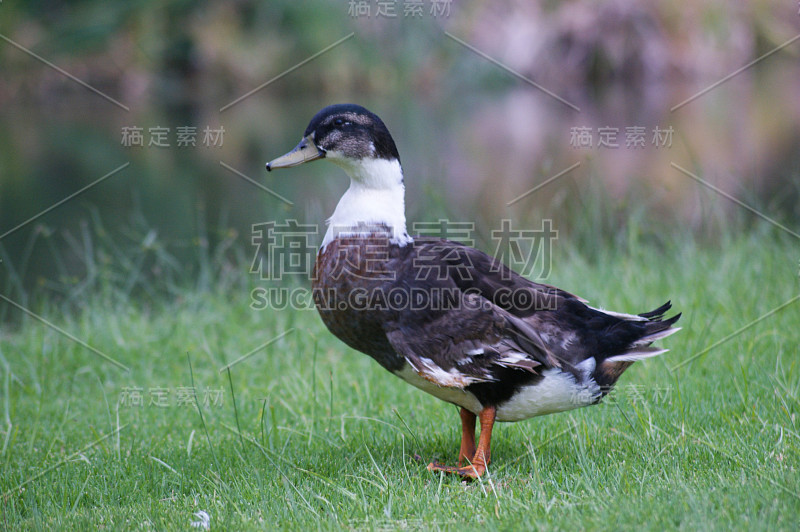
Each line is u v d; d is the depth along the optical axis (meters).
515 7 29.69
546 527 5.41
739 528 5.18
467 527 5.56
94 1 30.62
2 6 29.12
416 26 29.66
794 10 28.42
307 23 30.12
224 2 30.94
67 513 6.38
